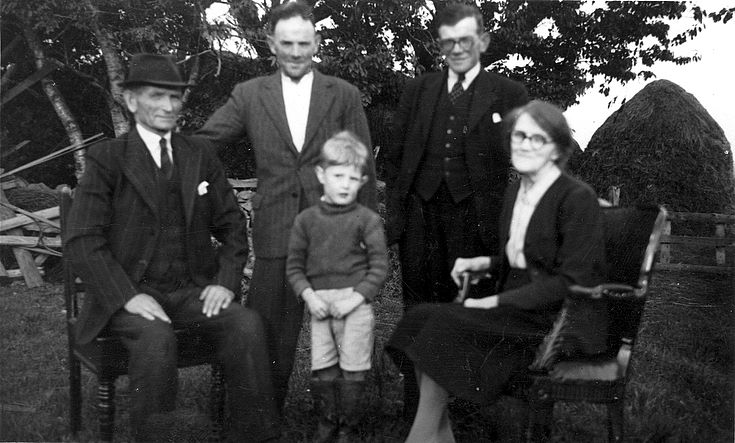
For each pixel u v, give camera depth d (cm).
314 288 228
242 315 223
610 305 215
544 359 207
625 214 221
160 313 217
